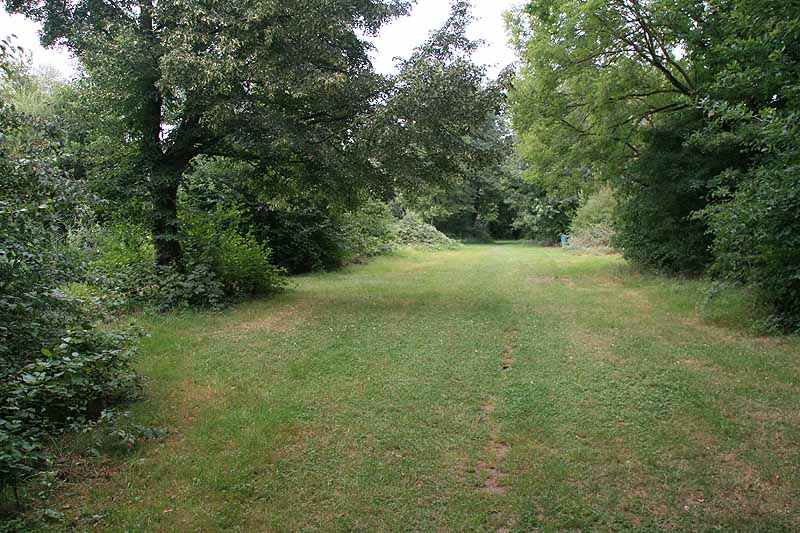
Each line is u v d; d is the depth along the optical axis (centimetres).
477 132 1086
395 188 1154
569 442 448
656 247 1473
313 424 486
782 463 404
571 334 812
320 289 1330
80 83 1047
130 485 374
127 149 1023
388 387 582
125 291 937
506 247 3688
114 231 1018
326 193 1126
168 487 373
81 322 494
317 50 935
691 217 934
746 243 765
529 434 464
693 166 1319
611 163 1546
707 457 417
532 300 1134
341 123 1023
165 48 917
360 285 1416
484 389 577
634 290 1252
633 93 1398
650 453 425
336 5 938
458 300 1140
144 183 1002
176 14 913
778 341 728
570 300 1125
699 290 1126
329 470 403
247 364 659
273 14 880
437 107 932
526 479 388
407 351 725
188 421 487
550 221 3800
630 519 338
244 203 1518
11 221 409
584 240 2991
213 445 438
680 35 1183
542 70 1401
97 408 498
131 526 326
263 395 555
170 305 975
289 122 973
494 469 409
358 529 330
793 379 577
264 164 1119
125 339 509
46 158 527
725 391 551
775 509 345
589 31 1288
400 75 950
